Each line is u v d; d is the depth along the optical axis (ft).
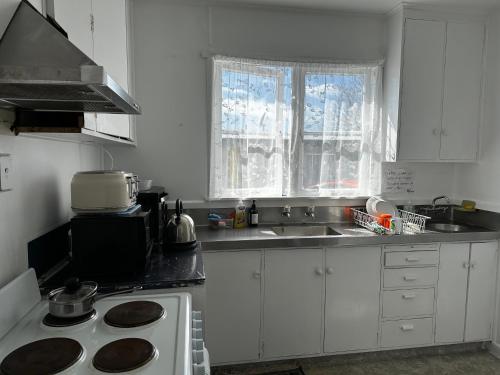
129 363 2.87
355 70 9.23
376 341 8.13
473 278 8.43
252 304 7.57
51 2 3.67
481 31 9.11
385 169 9.80
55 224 5.53
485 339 8.67
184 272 5.18
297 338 7.80
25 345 3.21
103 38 5.44
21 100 3.80
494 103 9.00
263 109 8.86
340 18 9.29
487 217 9.00
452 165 10.18
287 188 9.16
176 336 3.39
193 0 8.48
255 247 7.41
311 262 7.70
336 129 9.22
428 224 9.68
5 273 4.04
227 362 7.59
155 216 6.63
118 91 3.54
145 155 8.76
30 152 4.68
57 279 4.87
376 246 7.91
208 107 8.82
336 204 9.64
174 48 8.64
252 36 8.92
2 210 3.99
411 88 8.90
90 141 6.38
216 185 8.80
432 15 8.86
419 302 8.21
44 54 3.23
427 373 7.79
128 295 4.51
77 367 2.93
